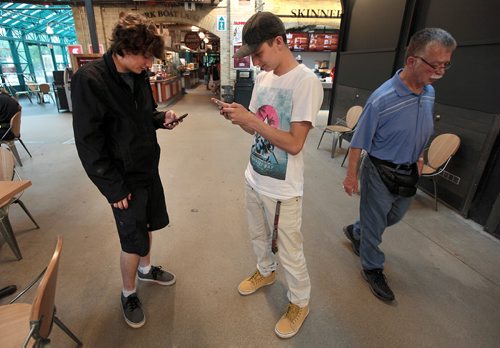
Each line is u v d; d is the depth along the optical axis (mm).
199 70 19312
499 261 2008
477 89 2424
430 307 1603
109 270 1818
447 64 1225
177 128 5723
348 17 4730
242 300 1618
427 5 3053
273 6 7629
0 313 1091
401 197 1547
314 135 5391
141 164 1242
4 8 8891
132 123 1155
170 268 1858
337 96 5152
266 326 1467
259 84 1250
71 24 13078
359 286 1740
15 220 2361
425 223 2473
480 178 2408
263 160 1223
